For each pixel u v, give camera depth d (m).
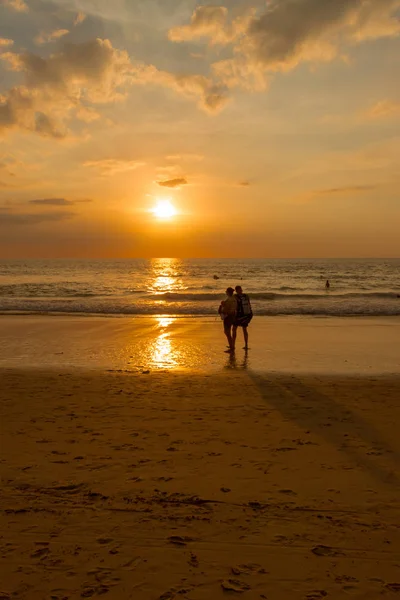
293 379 8.95
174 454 5.16
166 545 3.40
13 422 6.27
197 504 4.02
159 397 7.59
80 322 18.31
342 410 6.89
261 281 64.38
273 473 4.66
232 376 9.22
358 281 63.84
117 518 3.78
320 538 3.50
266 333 15.54
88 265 150.50
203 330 16.22
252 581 3.01
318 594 2.88
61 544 3.41
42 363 10.62
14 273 91.19
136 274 86.38
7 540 3.46
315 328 16.72
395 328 16.73
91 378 8.98
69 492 4.24
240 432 5.90
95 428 6.03
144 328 16.67
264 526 3.66
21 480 4.48
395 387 8.31
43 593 2.87
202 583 2.98
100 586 2.94
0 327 16.88
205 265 147.62
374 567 3.15
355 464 4.89
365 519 3.77
